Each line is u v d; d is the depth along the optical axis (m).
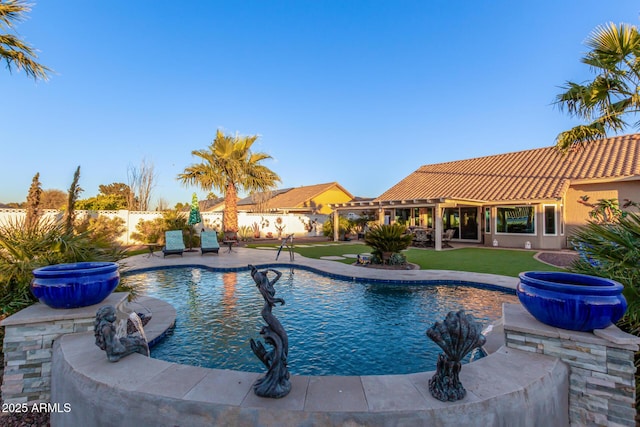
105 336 3.22
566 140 10.02
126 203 29.05
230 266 11.98
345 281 10.13
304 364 4.75
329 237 26.14
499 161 21.92
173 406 2.61
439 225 17.09
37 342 3.75
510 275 10.09
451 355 2.61
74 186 6.58
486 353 4.61
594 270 4.50
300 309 7.32
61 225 6.04
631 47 7.73
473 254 15.09
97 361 3.26
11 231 5.60
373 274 10.39
